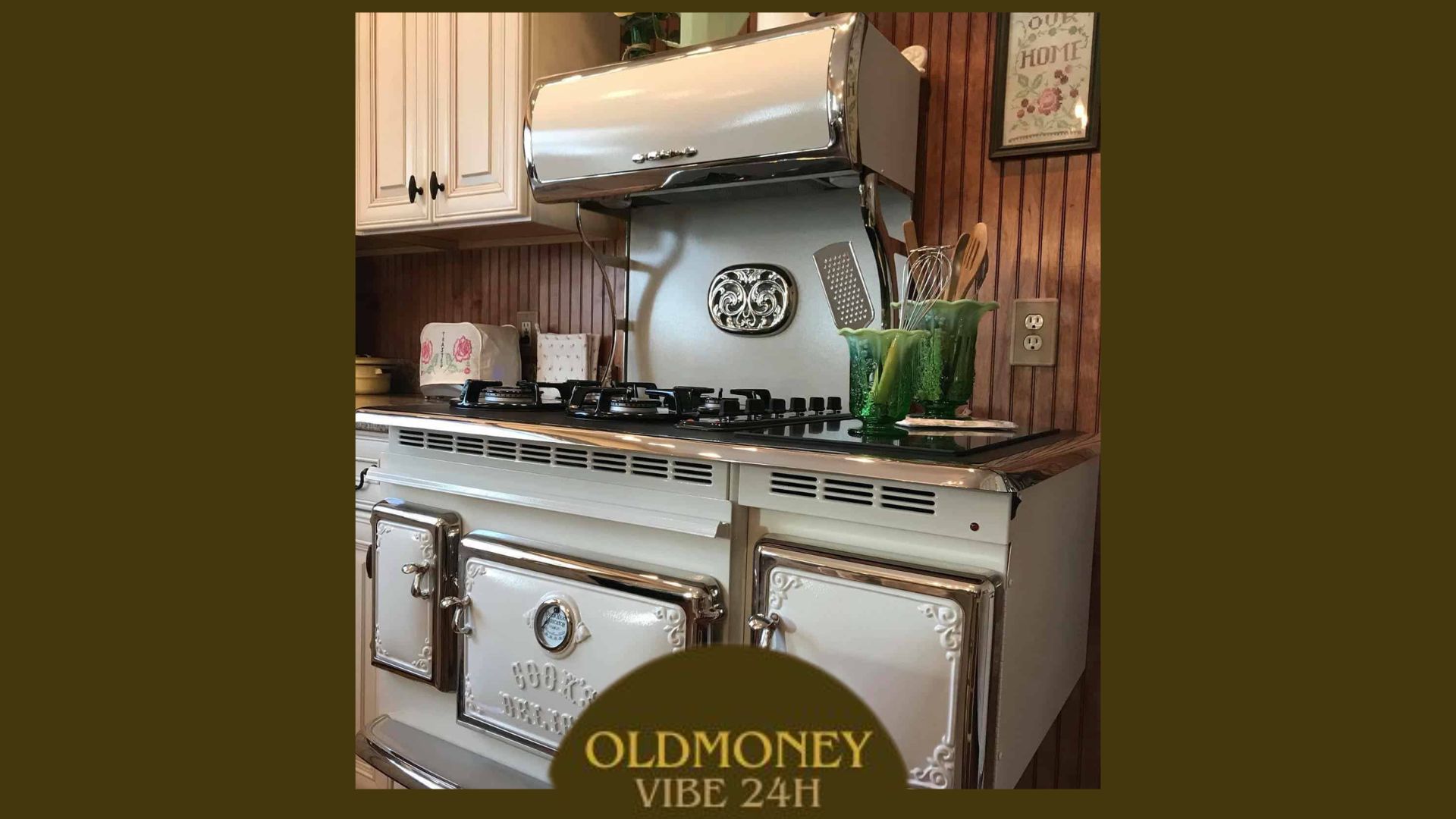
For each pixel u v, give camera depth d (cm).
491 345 213
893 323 149
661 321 201
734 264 189
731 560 115
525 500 133
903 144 160
